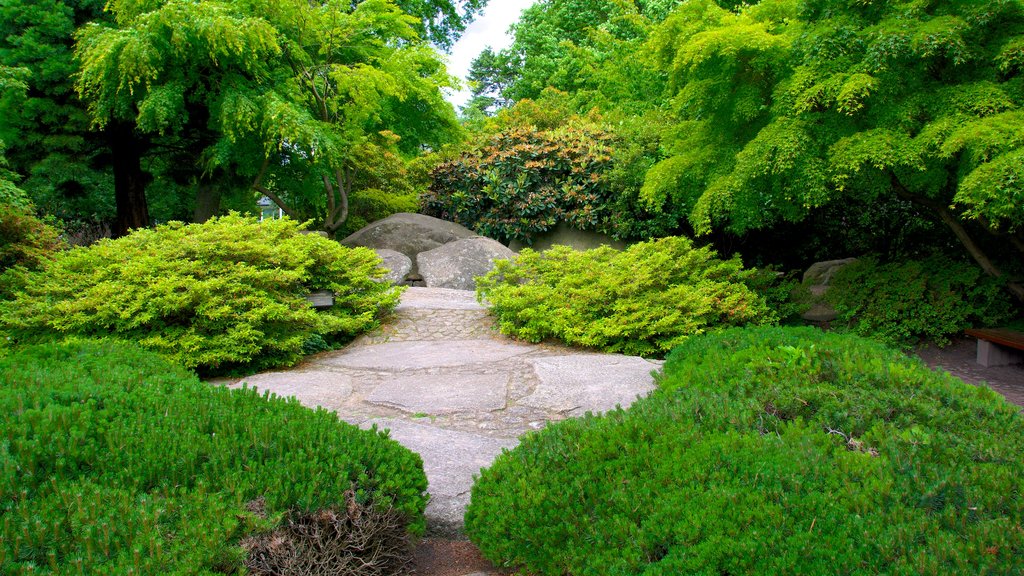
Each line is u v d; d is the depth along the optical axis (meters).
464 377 4.99
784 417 2.86
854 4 5.52
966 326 6.43
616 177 9.61
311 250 6.73
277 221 6.80
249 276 5.59
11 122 10.74
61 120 11.18
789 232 9.43
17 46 10.52
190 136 11.54
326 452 2.31
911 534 1.79
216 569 1.83
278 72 10.46
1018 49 4.82
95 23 9.74
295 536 2.06
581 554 2.09
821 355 3.62
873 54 5.07
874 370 3.31
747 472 2.19
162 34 9.12
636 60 12.47
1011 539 1.78
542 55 22.39
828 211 8.80
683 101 6.57
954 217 6.45
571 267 7.05
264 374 5.20
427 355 5.74
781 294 7.16
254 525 1.94
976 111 4.98
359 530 2.18
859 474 2.15
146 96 9.38
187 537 1.82
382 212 12.57
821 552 1.76
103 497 1.90
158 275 5.36
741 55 6.04
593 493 2.24
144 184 13.66
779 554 1.80
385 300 6.92
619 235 9.83
